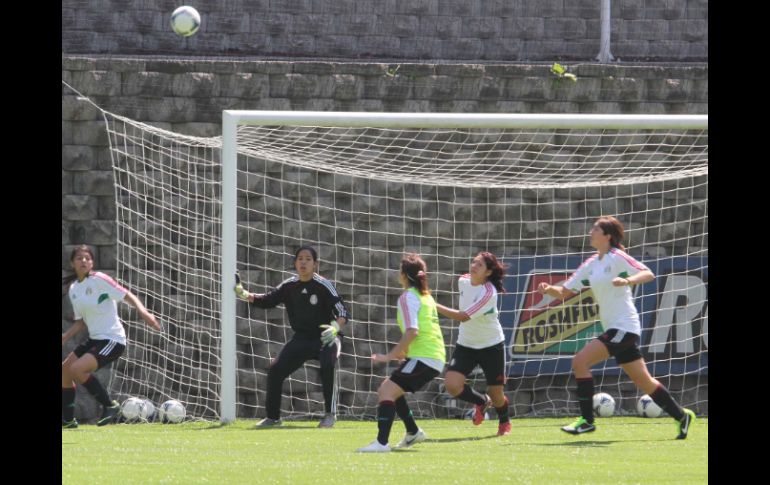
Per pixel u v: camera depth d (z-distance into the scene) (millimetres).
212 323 45156
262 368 45406
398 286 46250
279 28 50344
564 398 46656
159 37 49438
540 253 47031
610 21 52000
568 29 52000
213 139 44469
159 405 44531
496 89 46594
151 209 44906
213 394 45094
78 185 44250
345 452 29125
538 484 22578
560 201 47250
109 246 44500
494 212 46844
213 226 45250
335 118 39406
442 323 46625
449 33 51375
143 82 44625
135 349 44656
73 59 44000
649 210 47719
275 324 45656
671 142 47844
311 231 45812
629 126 41031
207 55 49750
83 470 25062
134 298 36500
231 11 49969
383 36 50969
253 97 45375
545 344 46438
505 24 51688
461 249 46656
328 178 45938
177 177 45031
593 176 47594
